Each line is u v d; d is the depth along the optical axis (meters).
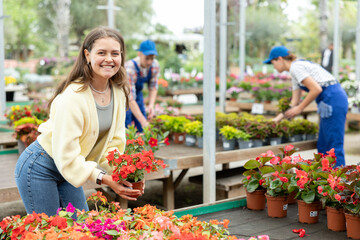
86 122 2.29
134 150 3.40
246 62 17.86
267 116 8.84
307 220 3.08
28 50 32.91
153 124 5.45
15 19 28.66
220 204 3.39
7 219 2.18
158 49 21.62
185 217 2.30
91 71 2.31
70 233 1.90
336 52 10.09
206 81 3.93
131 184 2.34
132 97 5.07
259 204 3.38
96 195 2.43
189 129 5.11
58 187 2.51
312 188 3.03
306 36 24.41
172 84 10.68
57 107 2.24
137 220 2.14
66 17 22.86
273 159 3.25
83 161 2.27
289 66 5.08
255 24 18.33
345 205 2.81
